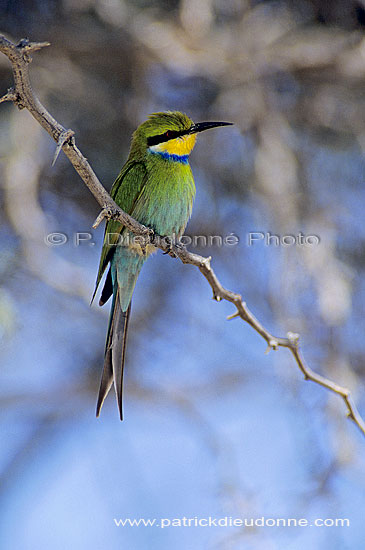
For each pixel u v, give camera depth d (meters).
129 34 10.48
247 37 10.55
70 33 10.59
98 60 10.81
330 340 10.00
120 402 7.35
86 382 13.55
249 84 10.62
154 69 11.03
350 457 9.49
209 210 11.34
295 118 11.23
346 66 10.78
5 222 10.70
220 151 11.03
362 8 11.02
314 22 11.07
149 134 8.86
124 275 8.13
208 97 11.19
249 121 10.66
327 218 10.69
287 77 11.11
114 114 11.08
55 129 4.82
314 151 11.25
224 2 10.78
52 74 10.61
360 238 11.31
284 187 10.36
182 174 8.81
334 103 11.11
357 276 11.30
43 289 11.63
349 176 11.35
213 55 10.51
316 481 9.29
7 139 10.28
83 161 5.28
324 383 6.63
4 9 10.80
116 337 7.84
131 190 8.73
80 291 10.40
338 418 9.73
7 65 10.42
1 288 10.52
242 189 11.12
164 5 10.99
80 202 11.44
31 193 9.98
